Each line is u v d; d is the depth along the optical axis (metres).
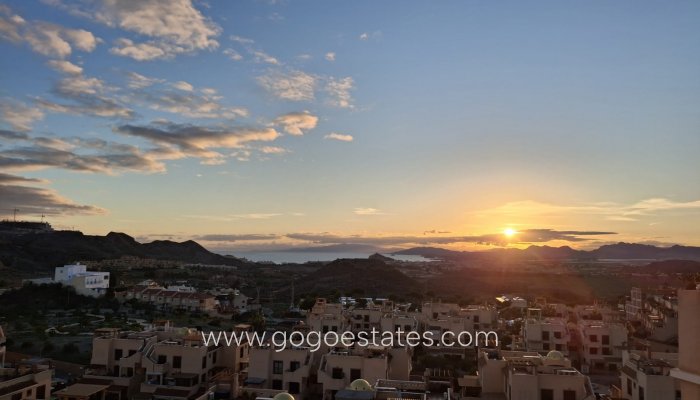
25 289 185.62
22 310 164.12
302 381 69.56
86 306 176.00
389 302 172.38
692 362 14.08
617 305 183.38
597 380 100.56
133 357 76.19
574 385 58.06
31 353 111.62
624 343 107.81
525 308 164.00
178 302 184.75
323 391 68.00
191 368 73.81
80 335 131.00
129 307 179.88
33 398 62.00
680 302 14.63
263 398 55.56
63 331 135.38
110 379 74.75
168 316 166.88
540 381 58.69
